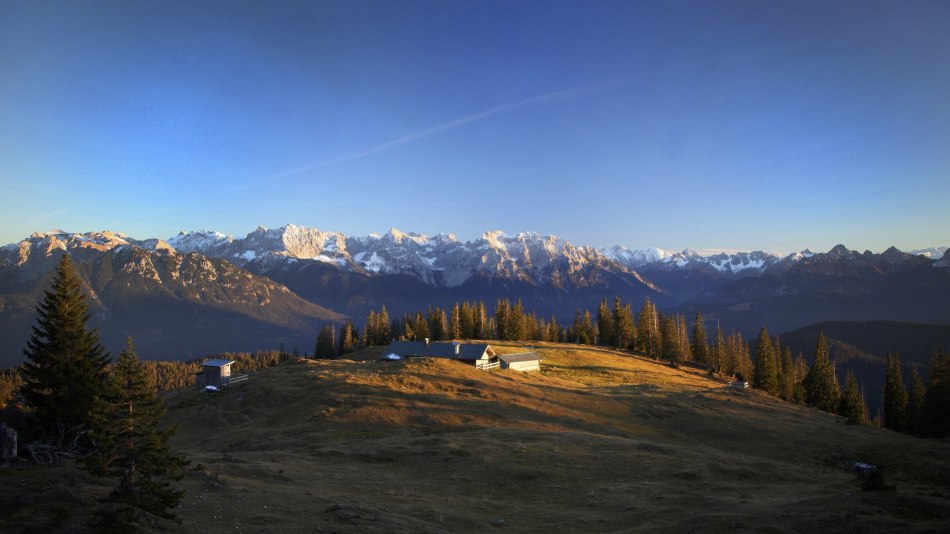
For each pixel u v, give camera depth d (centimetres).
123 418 2545
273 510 3097
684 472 4672
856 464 5575
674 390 10356
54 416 4403
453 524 3234
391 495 3878
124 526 2300
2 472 3061
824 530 2609
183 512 2834
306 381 9131
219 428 7400
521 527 3278
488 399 8050
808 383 12800
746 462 5209
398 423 6644
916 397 10669
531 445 5481
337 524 2906
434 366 10131
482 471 4666
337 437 6097
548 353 15400
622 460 5044
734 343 16500
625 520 3406
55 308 4622
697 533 2919
